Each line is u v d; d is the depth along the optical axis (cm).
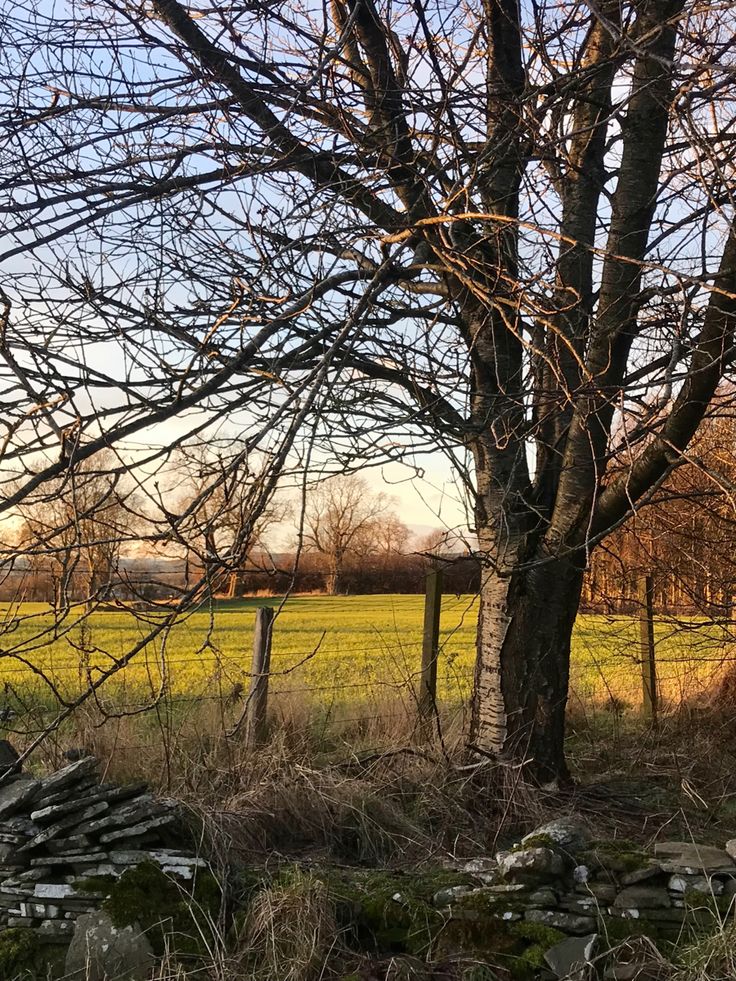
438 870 459
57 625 286
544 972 389
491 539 626
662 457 523
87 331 449
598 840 447
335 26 556
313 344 411
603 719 903
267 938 393
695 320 436
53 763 596
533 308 341
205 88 443
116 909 403
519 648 617
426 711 724
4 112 441
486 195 535
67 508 334
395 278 407
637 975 381
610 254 303
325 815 528
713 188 380
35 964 405
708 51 397
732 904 395
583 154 596
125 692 873
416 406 497
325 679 1055
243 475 306
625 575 792
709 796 655
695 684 964
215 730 656
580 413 481
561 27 464
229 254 502
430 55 458
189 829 467
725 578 720
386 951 410
